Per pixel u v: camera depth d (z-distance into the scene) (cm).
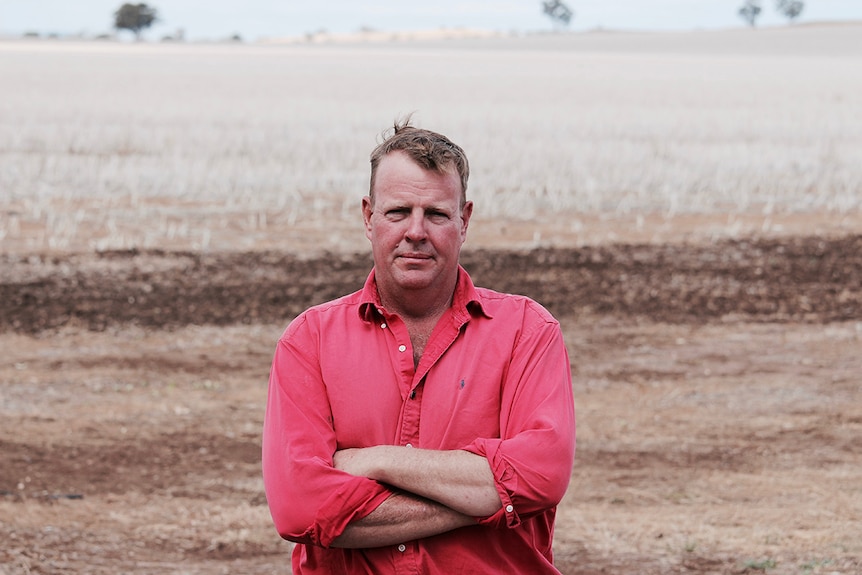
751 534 574
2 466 673
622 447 739
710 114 3284
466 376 271
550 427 265
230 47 12469
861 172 1931
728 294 1187
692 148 2253
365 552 269
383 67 6944
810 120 3047
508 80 5419
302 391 272
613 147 2245
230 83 4853
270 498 270
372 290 277
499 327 276
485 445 261
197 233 1395
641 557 542
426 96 4116
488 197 1628
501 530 270
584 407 834
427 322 276
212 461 700
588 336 1041
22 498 619
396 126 284
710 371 934
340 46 13525
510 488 258
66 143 2222
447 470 259
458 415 269
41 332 1011
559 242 1388
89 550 545
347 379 271
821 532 577
